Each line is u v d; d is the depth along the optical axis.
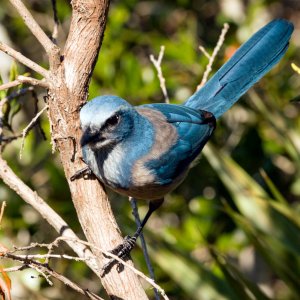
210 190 13.94
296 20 16.28
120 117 9.00
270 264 11.45
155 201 10.31
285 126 12.28
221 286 11.41
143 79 13.58
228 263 11.30
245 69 11.05
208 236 13.38
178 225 14.16
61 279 7.11
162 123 9.84
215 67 13.45
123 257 7.80
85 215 7.98
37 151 13.80
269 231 11.47
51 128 8.09
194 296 11.45
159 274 12.82
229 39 14.28
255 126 13.73
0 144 8.86
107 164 9.08
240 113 13.99
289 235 11.45
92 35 7.98
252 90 12.52
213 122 10.63
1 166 8.16
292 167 14.09
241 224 11.52
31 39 15.42
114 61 13.48
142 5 15.46
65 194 13.11
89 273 13.73
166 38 14.55
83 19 7.94
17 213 13.12
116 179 9.31
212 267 13.04
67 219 13.03
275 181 14.19
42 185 13.84
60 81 7.98
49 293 13.43
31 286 12.91
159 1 15.42
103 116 8.73
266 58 11.12
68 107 8.09
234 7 15.14
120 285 7.61
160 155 9.54
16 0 7.84
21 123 14.30
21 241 13.23
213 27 15.23
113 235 7.84
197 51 14.52
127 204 13.39
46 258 7.08
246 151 13.88
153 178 9.54
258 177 13.94
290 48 13.62
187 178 14.03
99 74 13.30
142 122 9.46
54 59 7.91
